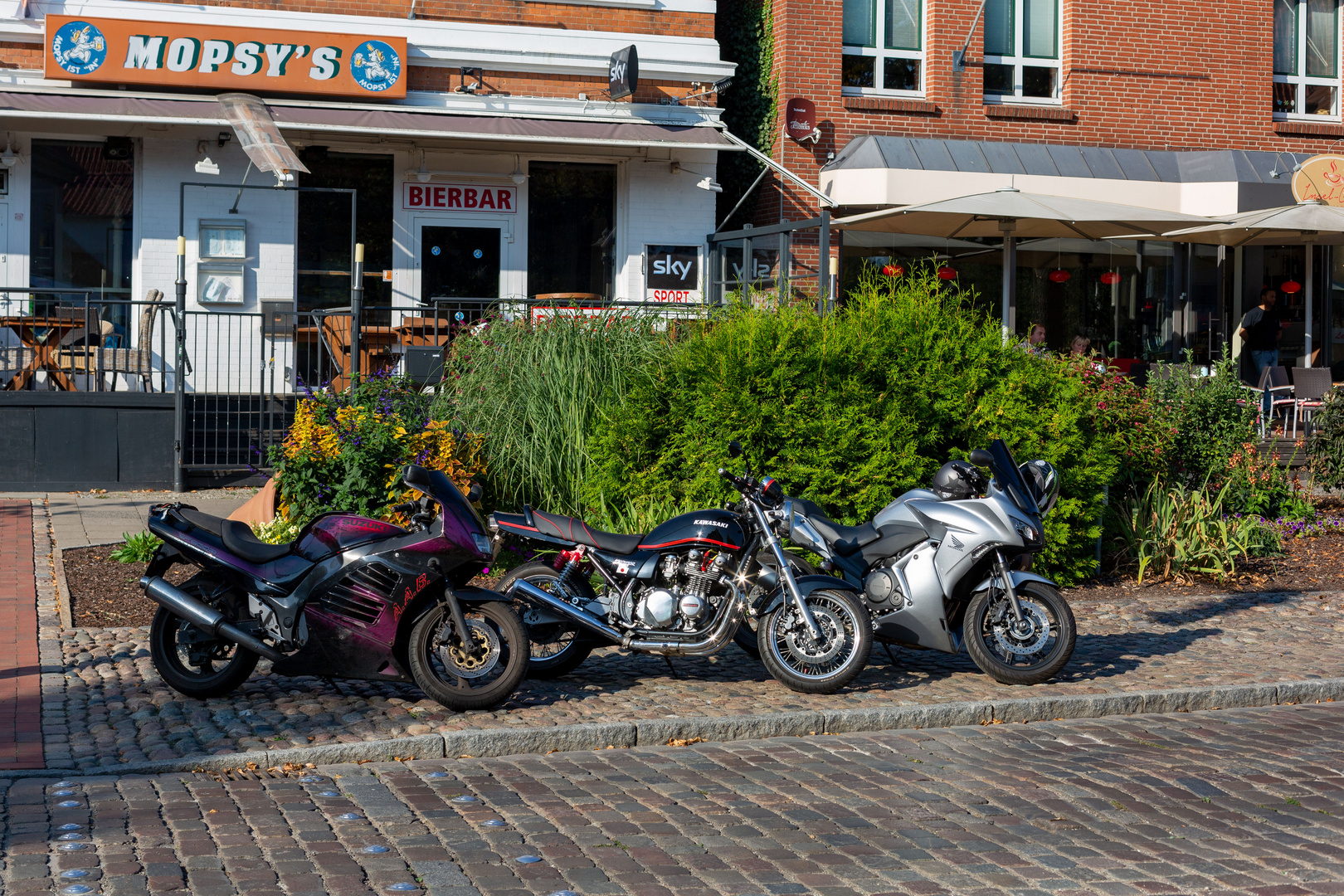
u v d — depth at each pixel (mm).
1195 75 19031
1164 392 12039
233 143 15656
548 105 16547
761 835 4828
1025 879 4406
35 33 15008
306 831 4758
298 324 15859
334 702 6484
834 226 15383
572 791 5355
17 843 4535
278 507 10297
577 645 7086
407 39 16016
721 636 6777
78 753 5543
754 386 9609
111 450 12953
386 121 14977
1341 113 19859
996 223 15531
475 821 4941
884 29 18250
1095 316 18984
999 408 9602
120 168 15602
